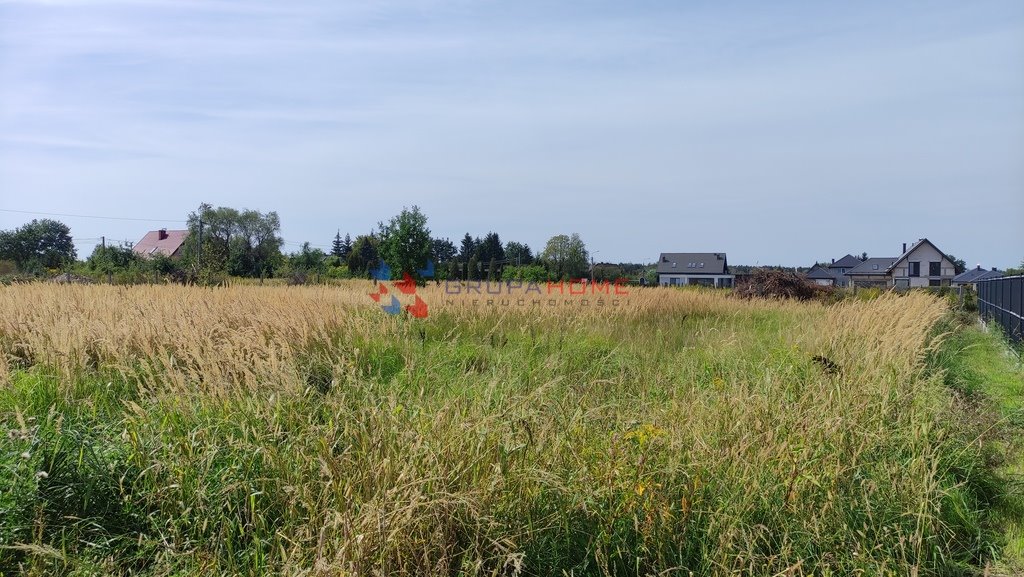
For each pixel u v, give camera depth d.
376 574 3.02
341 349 7.35
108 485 4.02
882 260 84.56
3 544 3.41
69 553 3.59
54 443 4.13
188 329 7.19
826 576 3.69
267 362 5.68
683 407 5.29
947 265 62.94
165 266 34.28
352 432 4.29
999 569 4.10
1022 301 12.81
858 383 6.21
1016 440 6.17
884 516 4.20
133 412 4.98
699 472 4.11
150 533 3.80
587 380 7.32
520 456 4.02
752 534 3.79
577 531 3.78
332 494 3.73
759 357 8.68
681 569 3.65
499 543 3.41
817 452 4.57
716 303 17.95
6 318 8.59
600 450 4.34
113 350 6.59
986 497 5.11
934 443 5.23
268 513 3.90
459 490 3.61
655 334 11.33
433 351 8.04
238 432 4.70
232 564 3.41
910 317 10.10
